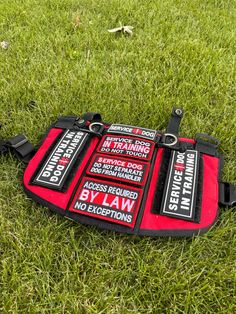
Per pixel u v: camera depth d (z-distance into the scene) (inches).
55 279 53.3
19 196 63.1
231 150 73.7
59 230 58.4
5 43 103.2
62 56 99.3
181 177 60.2
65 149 65.4
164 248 56.5
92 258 55.1
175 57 100.3
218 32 114.4
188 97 86.6
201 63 97.9
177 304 50.4
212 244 56.9
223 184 62.6
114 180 59.9
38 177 61.2
